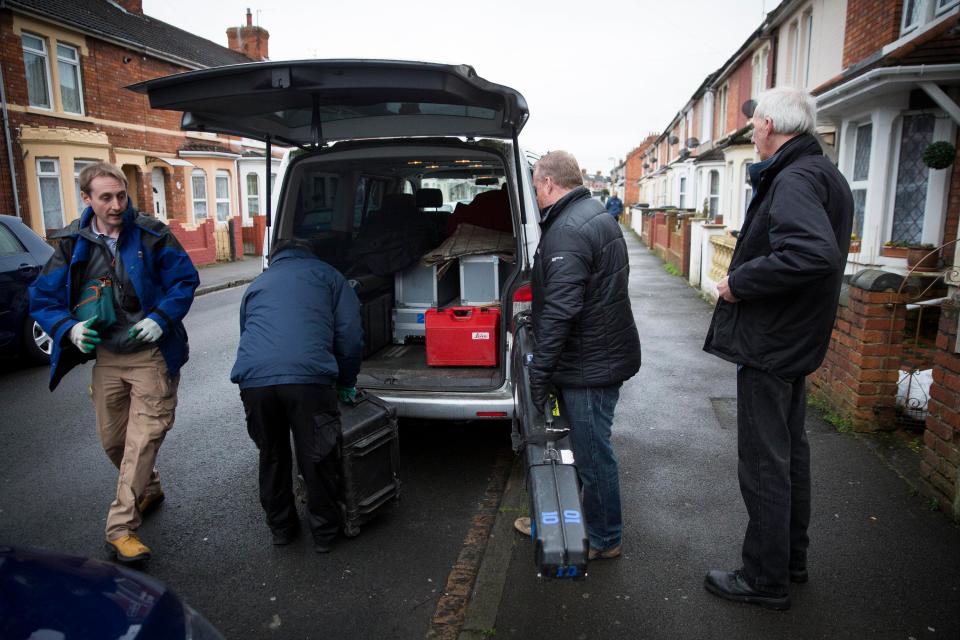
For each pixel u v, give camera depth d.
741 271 2.42
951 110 6.97
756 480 2.64
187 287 3.29
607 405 2.92
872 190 8.09
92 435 5.05
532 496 2.36
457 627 2.74
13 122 14.79
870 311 4.30
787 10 13.03
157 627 1.67
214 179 22.17
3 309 6.72
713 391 5.74
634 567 3.07
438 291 4.91
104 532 3.58
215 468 4.42
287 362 3.04
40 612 1.62
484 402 3.89
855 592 2.82
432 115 3.98
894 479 3.79
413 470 4.37
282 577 3.14
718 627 2.64
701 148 24.78
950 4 7.42
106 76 17.67
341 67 3.00
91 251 3.20
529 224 3.98
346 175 5.53
